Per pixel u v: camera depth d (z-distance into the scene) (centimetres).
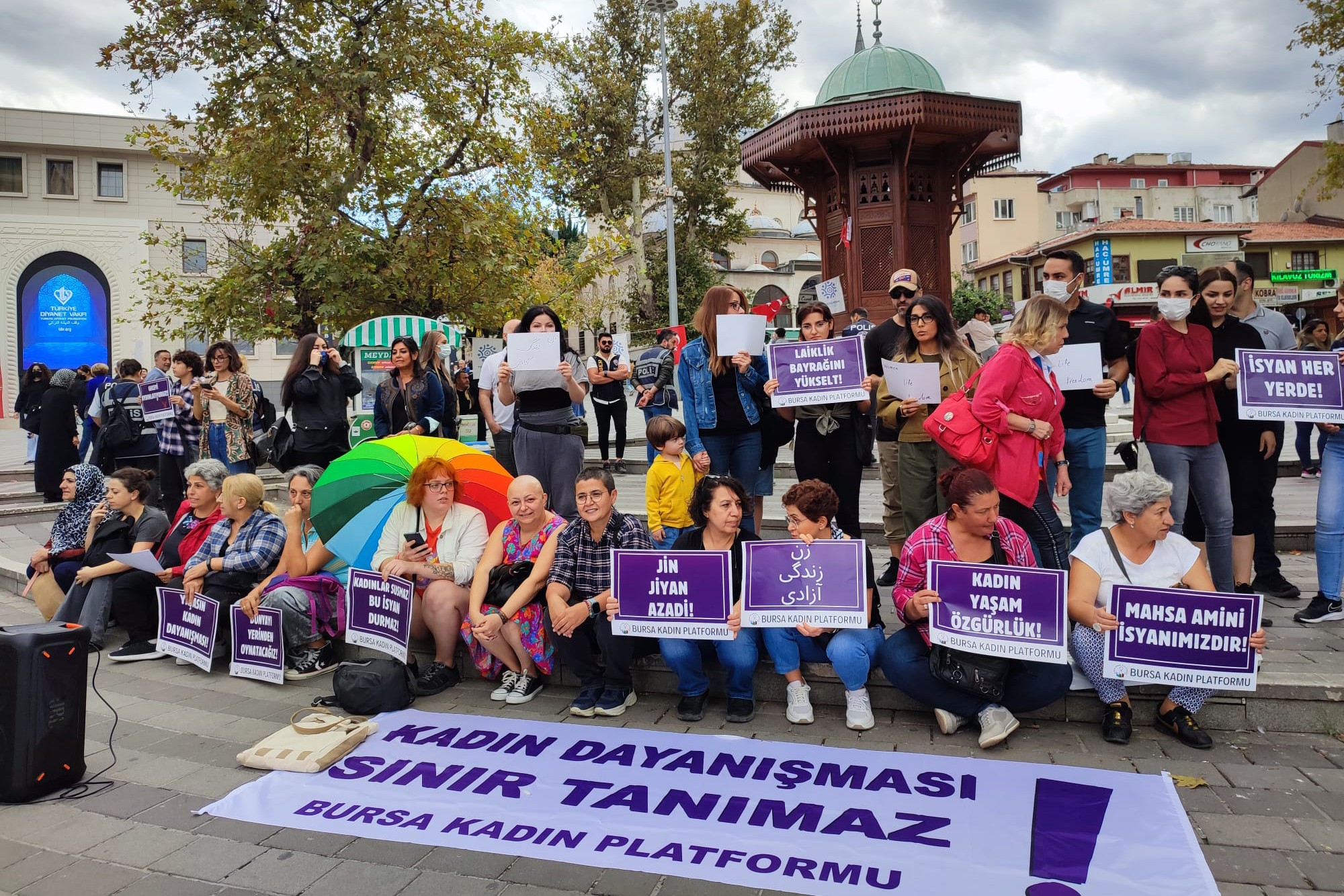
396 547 533
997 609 399
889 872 305
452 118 1680
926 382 505
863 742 420
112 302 3647
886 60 1435
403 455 555
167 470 902
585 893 301
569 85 3309
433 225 1698
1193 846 313
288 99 1589
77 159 3597
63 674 399
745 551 443
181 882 319
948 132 1305
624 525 487
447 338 1338
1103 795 352
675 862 318
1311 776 366
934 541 427
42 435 1245
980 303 4097
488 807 366
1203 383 485
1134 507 396
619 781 384
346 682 477
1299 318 3222
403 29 1627
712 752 411
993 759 392
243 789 390
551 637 505
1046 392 447
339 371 799
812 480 454
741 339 537
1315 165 4325
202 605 575
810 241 5516
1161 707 417
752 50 3416
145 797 391
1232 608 378
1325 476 517
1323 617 515
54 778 394
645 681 504
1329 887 289
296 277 1716
